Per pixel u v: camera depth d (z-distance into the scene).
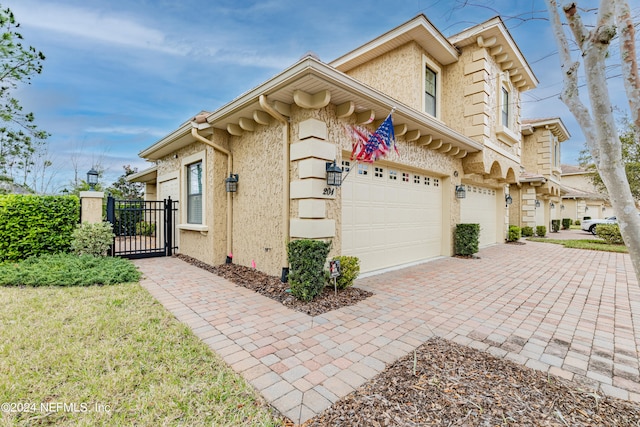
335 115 5.94
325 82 4.84
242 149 7.30
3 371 2.61
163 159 10.95
